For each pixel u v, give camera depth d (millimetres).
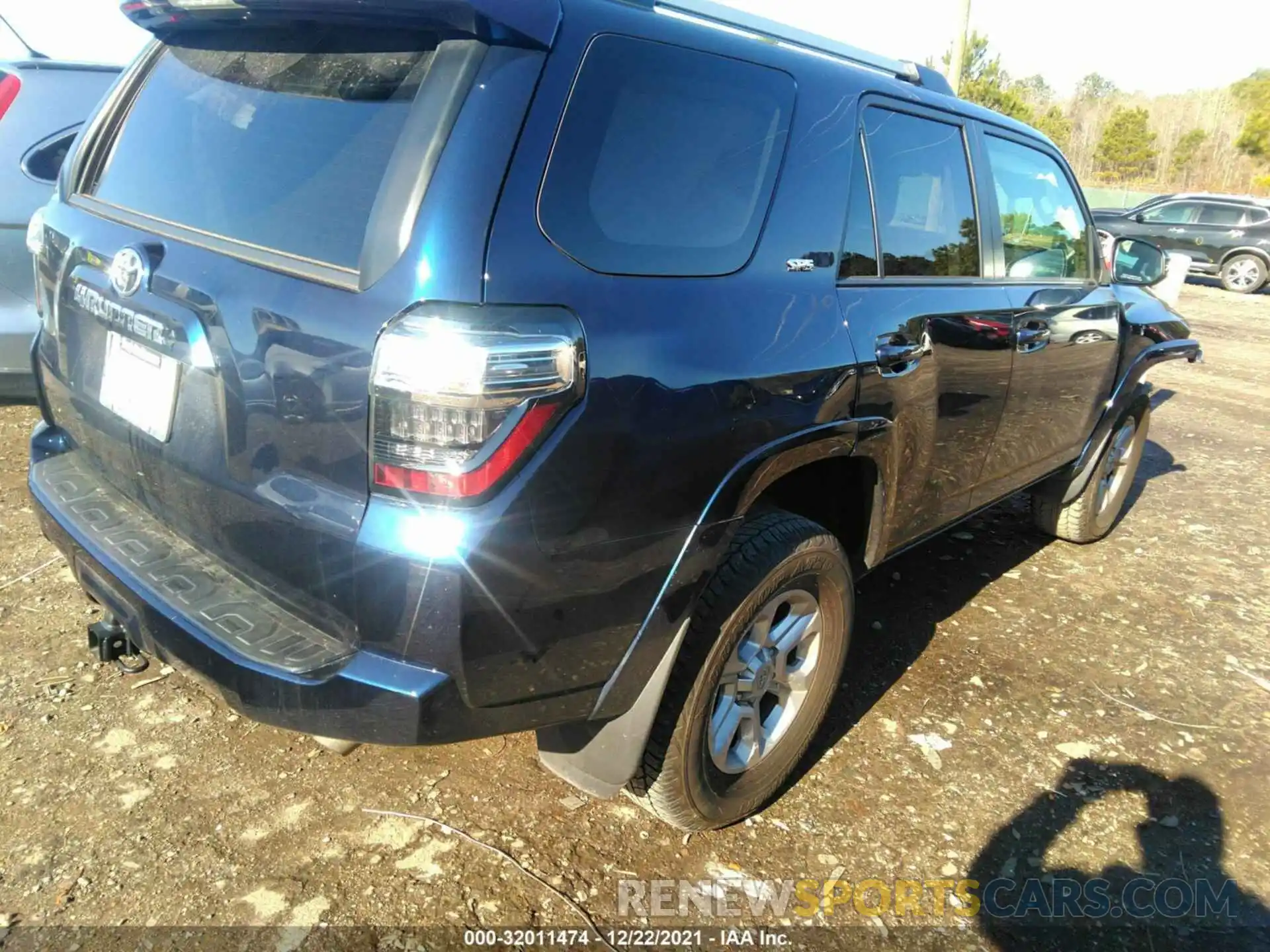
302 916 2012
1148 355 4223
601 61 1780
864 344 2324
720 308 1944
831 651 2527
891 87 2633
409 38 1730
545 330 1587
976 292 2943
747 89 2109
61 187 2459
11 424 4723
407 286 1534
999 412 3145
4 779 2316
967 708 3043
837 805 2527
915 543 3039
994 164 3154
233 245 1836
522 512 1597
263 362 1688
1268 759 2898
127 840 2170
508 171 1613
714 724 2207
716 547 1970
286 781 2414
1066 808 2594
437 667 1618
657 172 1881
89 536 2070
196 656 1747
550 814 2387
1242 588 4199
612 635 1832
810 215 2260
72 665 2797
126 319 1979
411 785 2445
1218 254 16891
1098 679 3299
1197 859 2438
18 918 1938
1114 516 4637
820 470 2512
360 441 1583
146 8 2080
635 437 1735
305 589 1726
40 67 4105
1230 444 6824
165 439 1901
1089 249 3883
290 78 1904
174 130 2129
